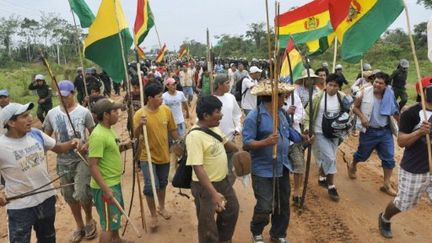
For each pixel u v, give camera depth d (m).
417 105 4.65
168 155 5.84
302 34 7.86
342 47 5.54
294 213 6.30
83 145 4.60
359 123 6.91
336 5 5.59
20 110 3.90
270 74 4.43
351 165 7.57
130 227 5.97
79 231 5.61
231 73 16.55
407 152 4.85
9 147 3.95
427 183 4.81
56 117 5.36
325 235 5.59
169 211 6.57
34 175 4.10
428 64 38.78
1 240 5.75
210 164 4.17
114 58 5.62
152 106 5.63
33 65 55.91
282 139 4.77
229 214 4.33
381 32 5.22
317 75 7.88
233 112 6.20
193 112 15.48
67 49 44.06
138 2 6.00
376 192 7.07
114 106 4.52
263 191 4.77
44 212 4.21
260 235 5.07
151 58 39.44
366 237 5.49
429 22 4.50
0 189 4.46
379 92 6.59
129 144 5.27
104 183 4.43
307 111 6.82
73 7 5.78
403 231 5.61
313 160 8.87
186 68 18.36
